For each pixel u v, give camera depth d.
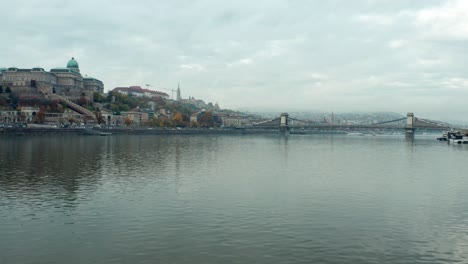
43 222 58.72
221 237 52.84
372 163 138.88
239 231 55.28
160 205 68.81
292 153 181.88
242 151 189.00
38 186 84.12
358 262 45.53
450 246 50.69
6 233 53.84
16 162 122.31
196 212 64.62
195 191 81.06
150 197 75.00
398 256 47.41
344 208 68.44
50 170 106.50
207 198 74.62
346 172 112.56
